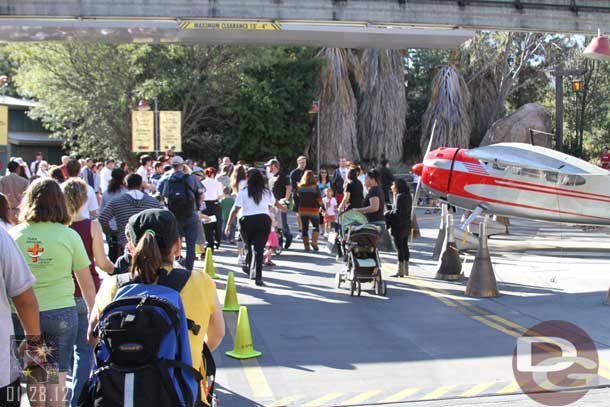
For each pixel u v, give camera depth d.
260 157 36.91
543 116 38.19
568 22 15.20
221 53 33.00
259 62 33.25
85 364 5.29
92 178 20.05
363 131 38.44
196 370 3.41
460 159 15.95
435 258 14.58
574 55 41.81
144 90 31.28
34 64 32.16
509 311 9.41
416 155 46.47
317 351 7.41
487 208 15.78
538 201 15.48
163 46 32.25
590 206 15.39
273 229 13.40
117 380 3.20
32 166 24.72
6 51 33.19
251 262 11.60
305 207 15.49
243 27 13.65
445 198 16.27
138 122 23.39
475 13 14.59
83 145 34.12
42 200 4.78
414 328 8.45
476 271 10.59
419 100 47.19
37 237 4.72
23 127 40.44
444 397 5.93
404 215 12.04
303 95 35.88
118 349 3.23
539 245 16.97
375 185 12.62
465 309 9.57
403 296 10.50
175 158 11.04
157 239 3.60
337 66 36.56
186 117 33.44
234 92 33.78
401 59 38.53
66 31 13.38
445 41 14.67
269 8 13.66
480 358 7.13
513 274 12.62
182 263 11.83
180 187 10.96
